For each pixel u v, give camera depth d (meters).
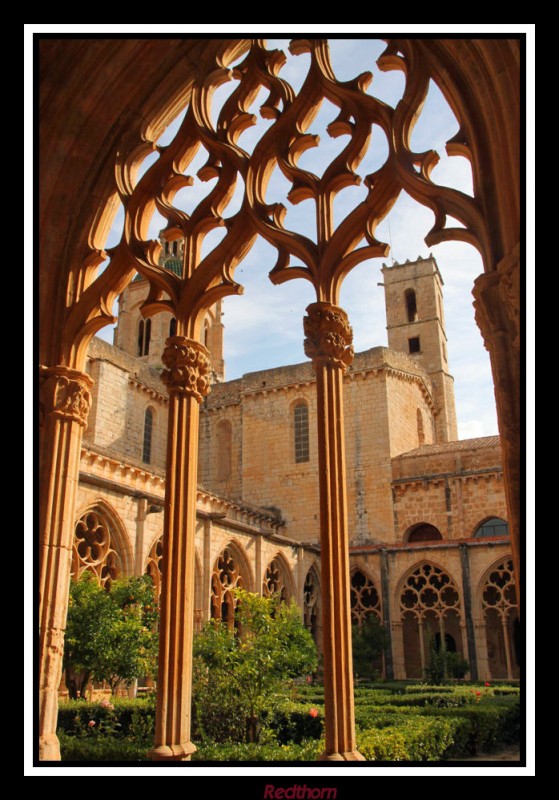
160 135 9.19
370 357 41.12
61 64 8.29
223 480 43.81
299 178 7.54
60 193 8.50
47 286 8.30
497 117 5.70
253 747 9.56
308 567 33.03
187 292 7.68
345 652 5.98
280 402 42.81
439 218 6.21
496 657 30.77
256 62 8.38
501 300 5.37
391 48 7.26
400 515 38.06
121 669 13.91
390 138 6.88
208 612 23.70
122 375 34.66
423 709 15.16
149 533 21.42
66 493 7.67
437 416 50.28
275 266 7.31
